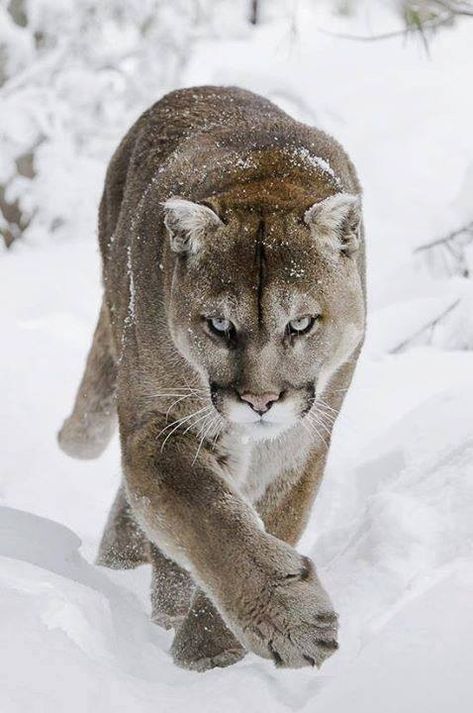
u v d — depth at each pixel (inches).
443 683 224.5
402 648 237.0
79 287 705.6
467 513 310.7
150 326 317.7
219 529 285.3
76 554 352.2
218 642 301.0
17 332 609.9
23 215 888.3
